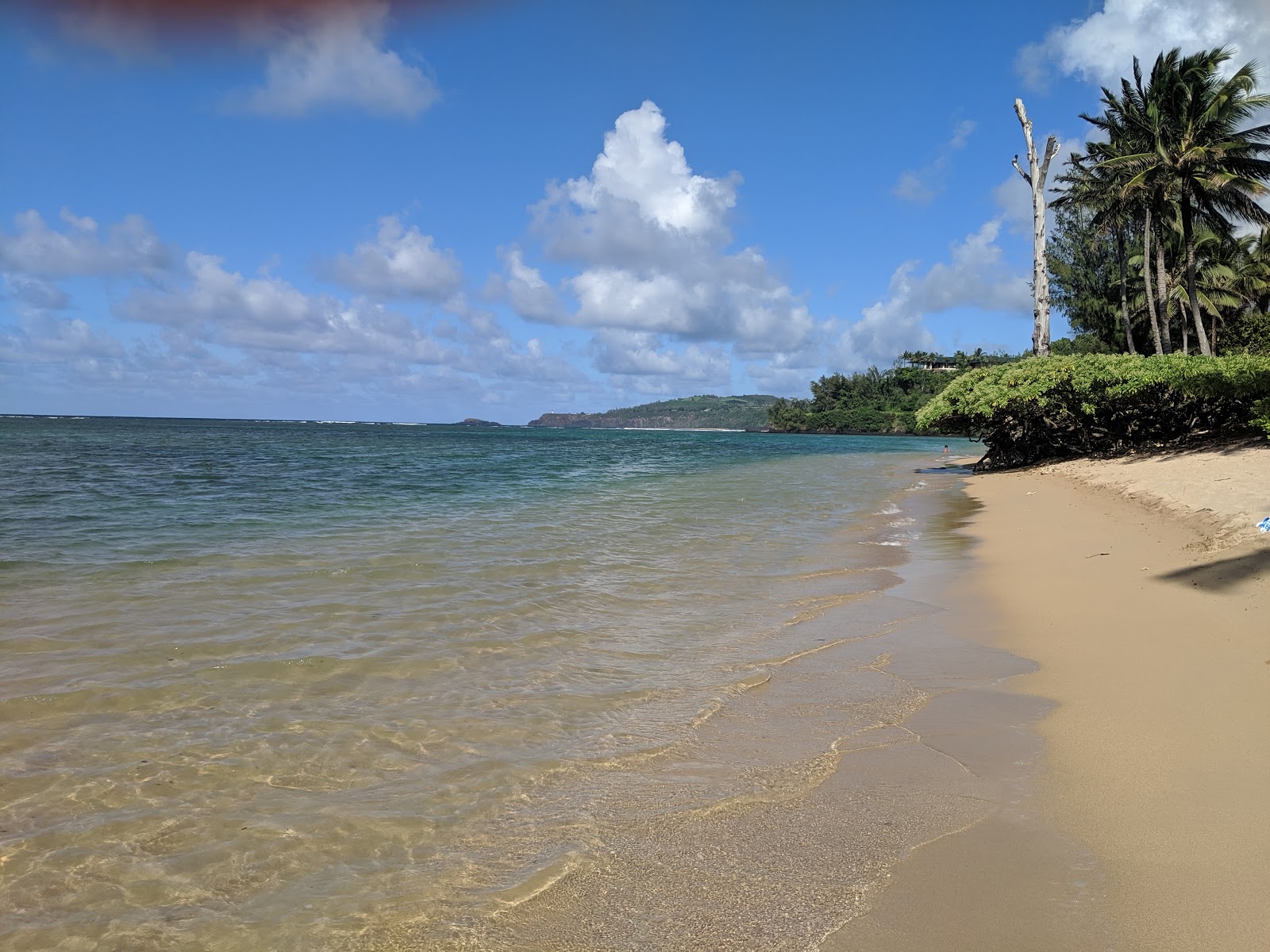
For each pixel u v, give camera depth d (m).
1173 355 25.39
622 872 3.34
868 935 2.88
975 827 3.65
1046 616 7.52
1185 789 3.90
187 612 7.55
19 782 4.11
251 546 11.36
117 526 13.26
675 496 20.23
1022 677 5.85
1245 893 3.04
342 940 2.92
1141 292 43.25
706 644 6.82
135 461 31.41
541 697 5.49
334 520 14.40
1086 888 3.13
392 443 65.75
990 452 30.52
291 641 6.65
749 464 38.06
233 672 5.87
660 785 4.17
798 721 5.07
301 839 3.62
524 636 6.96
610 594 8.64
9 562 9.87
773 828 3.69
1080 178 37.06
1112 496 16.09
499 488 22.02
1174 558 9.27
